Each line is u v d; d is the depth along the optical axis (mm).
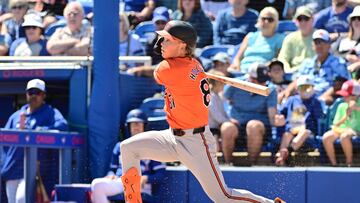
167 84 19656
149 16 37281
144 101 32812
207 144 19844
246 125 31328
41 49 34844
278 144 31203
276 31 34938
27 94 31766
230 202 20000
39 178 29031
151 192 30094
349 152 30234
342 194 29250
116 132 32031
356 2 34969
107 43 31703
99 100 31766
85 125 32031
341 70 32219
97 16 31766
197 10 36125
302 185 29516
